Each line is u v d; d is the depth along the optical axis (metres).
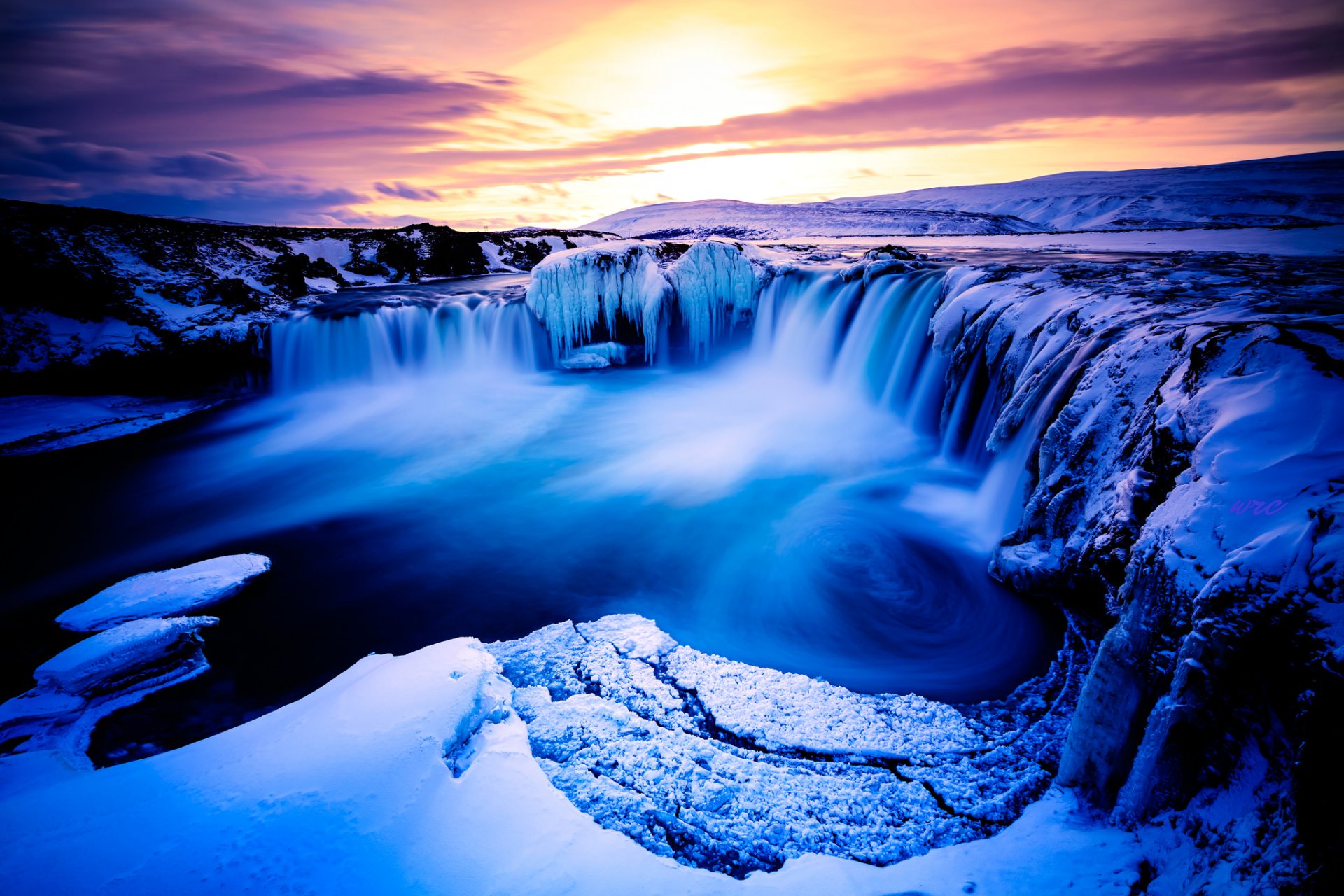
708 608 6.81
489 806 3.33
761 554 7.83
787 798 3.66
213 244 18.81
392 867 2.94
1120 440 5.19
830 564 7.32
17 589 7.65
